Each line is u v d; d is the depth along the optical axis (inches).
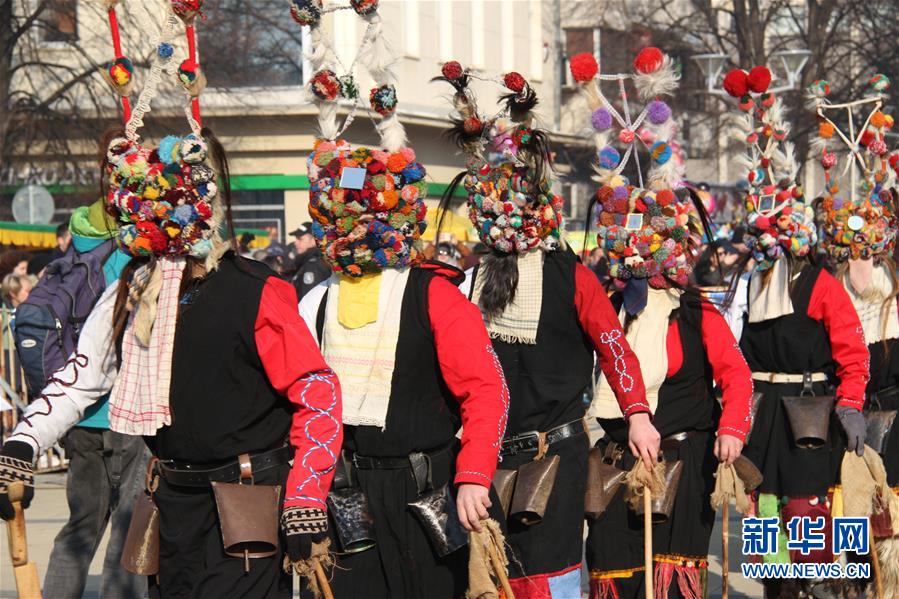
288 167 1881.2
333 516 330.0
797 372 489.1
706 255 871.1
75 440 430.6
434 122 1867.6
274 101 1852.9
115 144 299.3
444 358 327.0
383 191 340.5
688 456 430.6
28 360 450.3
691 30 2410.2
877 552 489.7
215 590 287.6
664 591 421.7
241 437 292.2
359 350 337.7
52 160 1817.2
